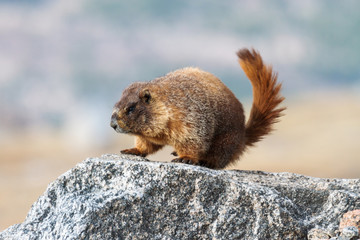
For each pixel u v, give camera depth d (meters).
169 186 7.68
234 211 7.62
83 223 7.22
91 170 7.99
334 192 8.24
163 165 7.80
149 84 10.48
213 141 10.57
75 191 7.86
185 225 7.52
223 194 7.73
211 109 10.39
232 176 8.80
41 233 7.48
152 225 7.48
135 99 10.22
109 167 7.96
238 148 11.05
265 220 7.60
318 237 7.59
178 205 7.61
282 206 7.76
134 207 7.45
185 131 10.10
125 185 7.78
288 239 7.61
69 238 7.14
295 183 8.78
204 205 7.65
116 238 7.28
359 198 8.14
